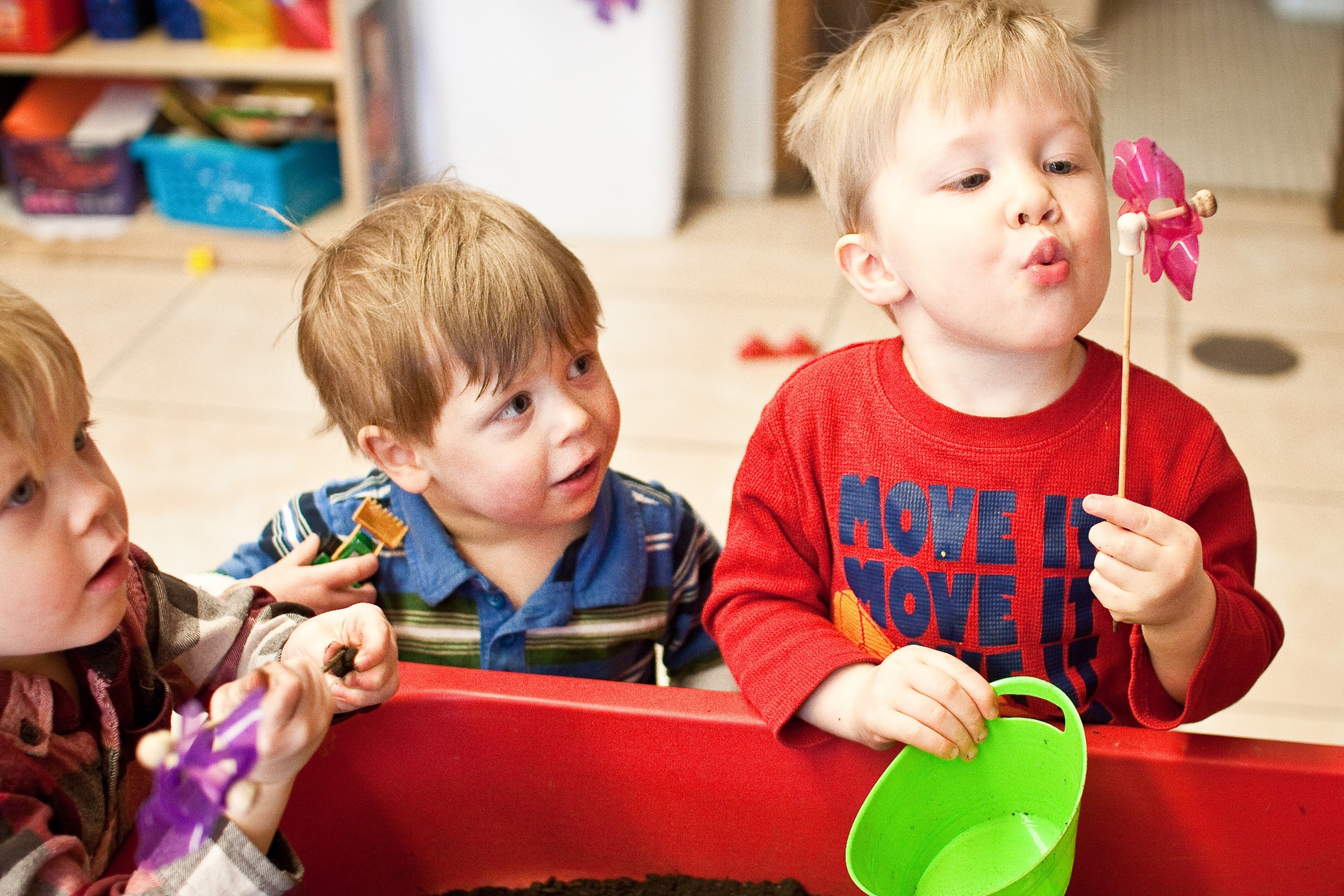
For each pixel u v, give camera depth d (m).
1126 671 0.81
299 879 0.62
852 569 0.81
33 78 2.63
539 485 0.84
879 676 0.72
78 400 0.61
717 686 1.01
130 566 0.72
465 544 0.92
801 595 0.83
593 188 2.57
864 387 0.80
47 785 0.64
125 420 2.01
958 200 0.71
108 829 0.69
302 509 0.98
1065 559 0.77
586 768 0.82
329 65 2.35
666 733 0.80
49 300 2.37
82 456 0.62
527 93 2.50
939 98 0.71
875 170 0.74
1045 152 0.71
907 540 0.79
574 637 0.93
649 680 1.02
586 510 0.86
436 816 0.85
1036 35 0.72
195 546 1.73
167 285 2.44
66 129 2.48
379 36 2.49
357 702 0.73
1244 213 2.64
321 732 0.58
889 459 0.79
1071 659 0.80
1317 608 1.60
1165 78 3.38
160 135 2.52
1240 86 3.33
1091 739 0.76
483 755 0.83
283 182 2.45
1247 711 1.45
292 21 2.40
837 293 2.39
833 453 0.81
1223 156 2.89
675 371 2.14
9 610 0.59
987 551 0.77
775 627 0.79
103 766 0.68
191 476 1.88
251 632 0.77
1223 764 0.75
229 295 2.41
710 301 2.36
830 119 0.78
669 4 2.40
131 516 1.79
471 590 0.91
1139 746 0.76
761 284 2.43
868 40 0.78
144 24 2.52
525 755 0.83
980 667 0.80
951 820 0.75
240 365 2.18
